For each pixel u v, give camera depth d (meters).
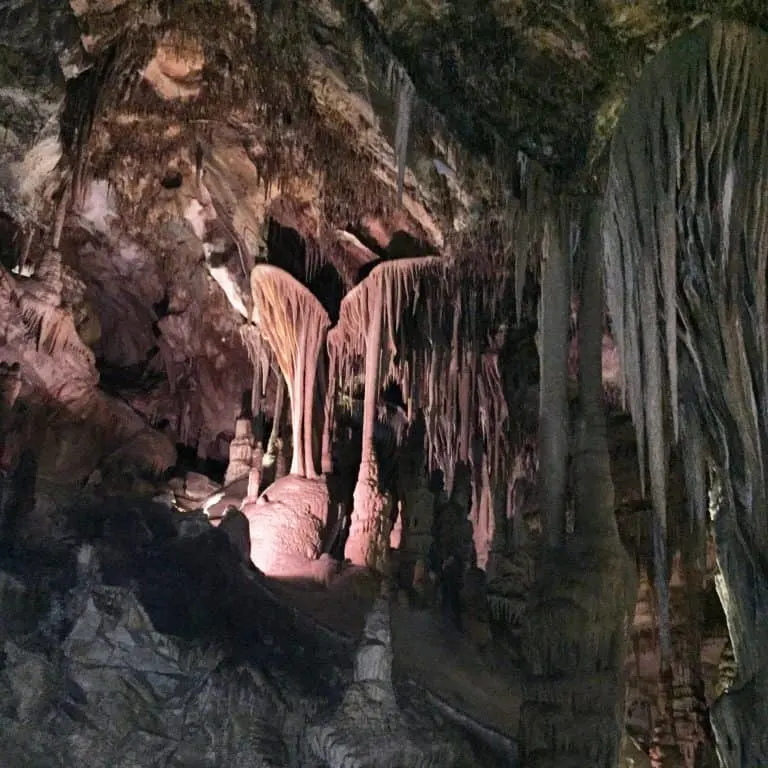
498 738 7.47
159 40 10.50
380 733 6.32
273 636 8.04
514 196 9.61
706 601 9.98
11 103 9.77
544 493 7.46
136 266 14.50
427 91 9.54
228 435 15.68
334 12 9.20
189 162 12.46
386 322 12.54
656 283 6.62
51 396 11.66
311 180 11.98
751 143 6.29
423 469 12.55
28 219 11.41
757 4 7.10
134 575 7.85
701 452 6.71
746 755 5.59
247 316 13.80
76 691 6.66
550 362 7.91
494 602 9.84
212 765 6.53
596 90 8.92
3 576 7.00
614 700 6.46
